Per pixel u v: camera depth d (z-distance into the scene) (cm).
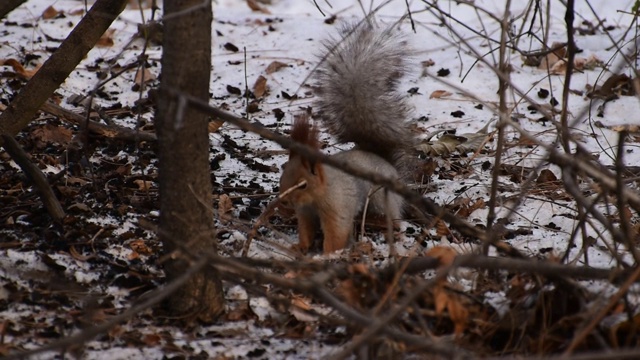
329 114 897
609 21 1515
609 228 564
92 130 960
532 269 545
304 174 752
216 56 1280
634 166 948
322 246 818
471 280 673
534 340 561
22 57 1210
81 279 679
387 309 547
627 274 542
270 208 734
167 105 570
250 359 573
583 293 578
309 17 1457
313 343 592
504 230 798
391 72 889
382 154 891
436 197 891
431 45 1332
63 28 1344
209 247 605
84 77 1170
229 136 1034
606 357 410
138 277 679
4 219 776
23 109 834
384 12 1576
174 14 517
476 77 1223
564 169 581
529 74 1230
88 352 570
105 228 766
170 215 595
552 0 1603
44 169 901
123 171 902
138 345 582
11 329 592
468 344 556
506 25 628
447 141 1017
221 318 630
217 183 908
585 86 1182
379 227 831
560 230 813
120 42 1303
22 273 677
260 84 1170
